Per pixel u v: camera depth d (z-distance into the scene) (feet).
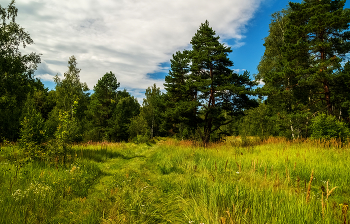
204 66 63.36
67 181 18.30
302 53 51.01
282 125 63.72
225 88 56.13
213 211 10.57
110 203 13.30
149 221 11.16
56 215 11.95
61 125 30.04
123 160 36.86
